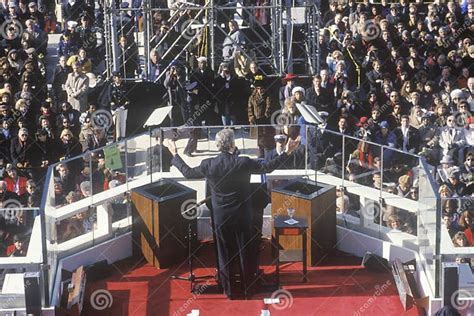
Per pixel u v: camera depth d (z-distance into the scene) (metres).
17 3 88.69
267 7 75.88
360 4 88.94
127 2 89.31
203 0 84.25
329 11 90.50
